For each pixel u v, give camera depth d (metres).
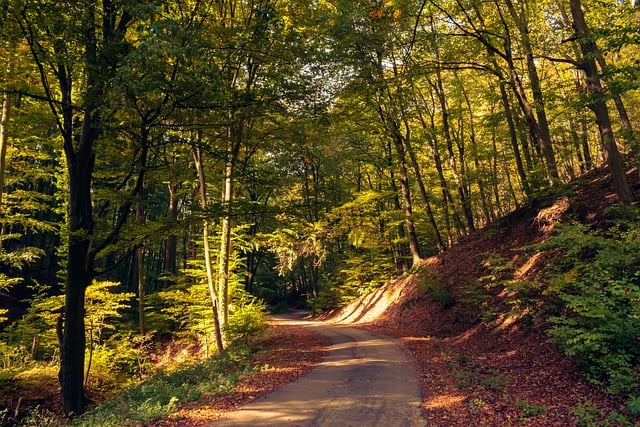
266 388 9.27
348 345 16.12
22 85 11.71
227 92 10.49
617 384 6.59
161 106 10.68
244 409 7.58
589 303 7.83
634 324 7.27
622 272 8.61
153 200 41.66
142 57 7.78
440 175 25.69
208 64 9.09
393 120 22.92
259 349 15.67
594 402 6.59
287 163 28.55
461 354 11.67
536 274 13.76
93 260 12.30
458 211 30.17
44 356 21.34
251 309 18.03
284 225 22.22
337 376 10.26
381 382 9.39
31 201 17.73
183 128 13.33
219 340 17.59
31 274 34.12
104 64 9.98
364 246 27.75
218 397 8.59
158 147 14.80
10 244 35.50
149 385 11.42
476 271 18.89
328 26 14.47
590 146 31.31
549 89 18.16
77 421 9.64
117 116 11.24
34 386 16.53
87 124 11.85
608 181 16.25
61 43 9.80
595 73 12.12
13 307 29.08
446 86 27.30
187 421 7.03
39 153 17.66
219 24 13.77
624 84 9.89
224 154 13.36
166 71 9.53
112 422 7.58
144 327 26.02
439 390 8.52
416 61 17.14
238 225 20.86
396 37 15.65
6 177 17.84
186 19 11.19
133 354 22.47
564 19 17.94
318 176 38.94
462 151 27.45
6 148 15.98
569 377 8.01
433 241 38.44
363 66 15.99
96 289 19.06
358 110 19.75
